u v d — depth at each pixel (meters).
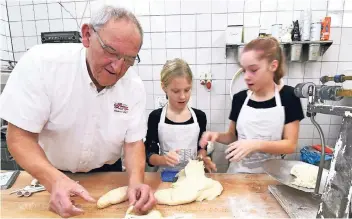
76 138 0.88
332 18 1.78
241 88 1.91
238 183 0.89
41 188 0.85
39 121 0.77
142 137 0.95
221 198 0.79
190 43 1.92
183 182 0.86
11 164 1.67
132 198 0.73
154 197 0.76
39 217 0.71
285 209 0.69
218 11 1.85
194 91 1.97
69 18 2.01
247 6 1.82
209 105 1.98
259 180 0.91
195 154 1.22
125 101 0.89
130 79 0.91
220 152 2.04
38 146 0.78
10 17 2.05
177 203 0.76
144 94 0.96
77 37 1.72
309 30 1.66
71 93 0.79
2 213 0.72
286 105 1.11
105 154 0.97
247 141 0.96
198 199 0.78
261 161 1.12
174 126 1.24
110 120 0.87
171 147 1.25
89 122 0.86
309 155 1.65
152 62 1.97
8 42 2.06
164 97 2.00
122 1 1.91
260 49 0.97
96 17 0.67
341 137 0.52
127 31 0.64
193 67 1.94
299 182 0.76
